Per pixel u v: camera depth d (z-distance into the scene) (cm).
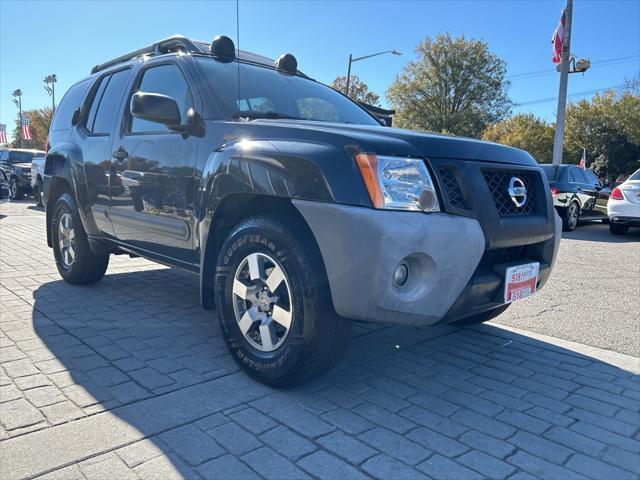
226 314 297
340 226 239
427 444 233
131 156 384
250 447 225
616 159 3897
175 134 349
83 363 312
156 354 329
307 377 270
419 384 300
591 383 308
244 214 311
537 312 467
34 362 311
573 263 739
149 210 368
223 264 297
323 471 210
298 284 258
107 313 414
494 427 251
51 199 515
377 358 340
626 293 548
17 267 590
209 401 267
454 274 252
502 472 214
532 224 298
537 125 4181
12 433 231
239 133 302
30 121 6194
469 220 260
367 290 238
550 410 271
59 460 211
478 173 273
